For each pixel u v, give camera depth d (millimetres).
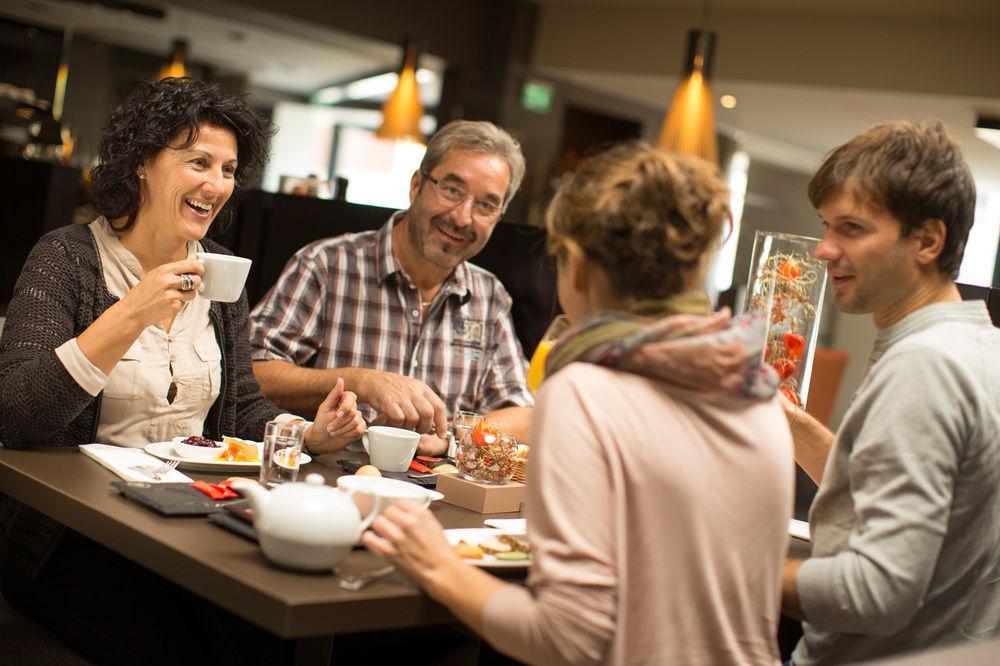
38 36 9883
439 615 1355
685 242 1267
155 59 10953
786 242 2020
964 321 1597
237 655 1859
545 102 9305
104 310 2018
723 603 1277
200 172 2076
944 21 7430
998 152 8219
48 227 6051
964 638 1543
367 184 12195
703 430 1270
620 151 1330
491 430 1884
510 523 1721
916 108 7875
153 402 2055
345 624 1259
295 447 1654
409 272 2836
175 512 1490
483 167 2670
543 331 3131
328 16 8242
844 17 7848
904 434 1461
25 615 1912
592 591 1181
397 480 1788
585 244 1297
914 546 1424
